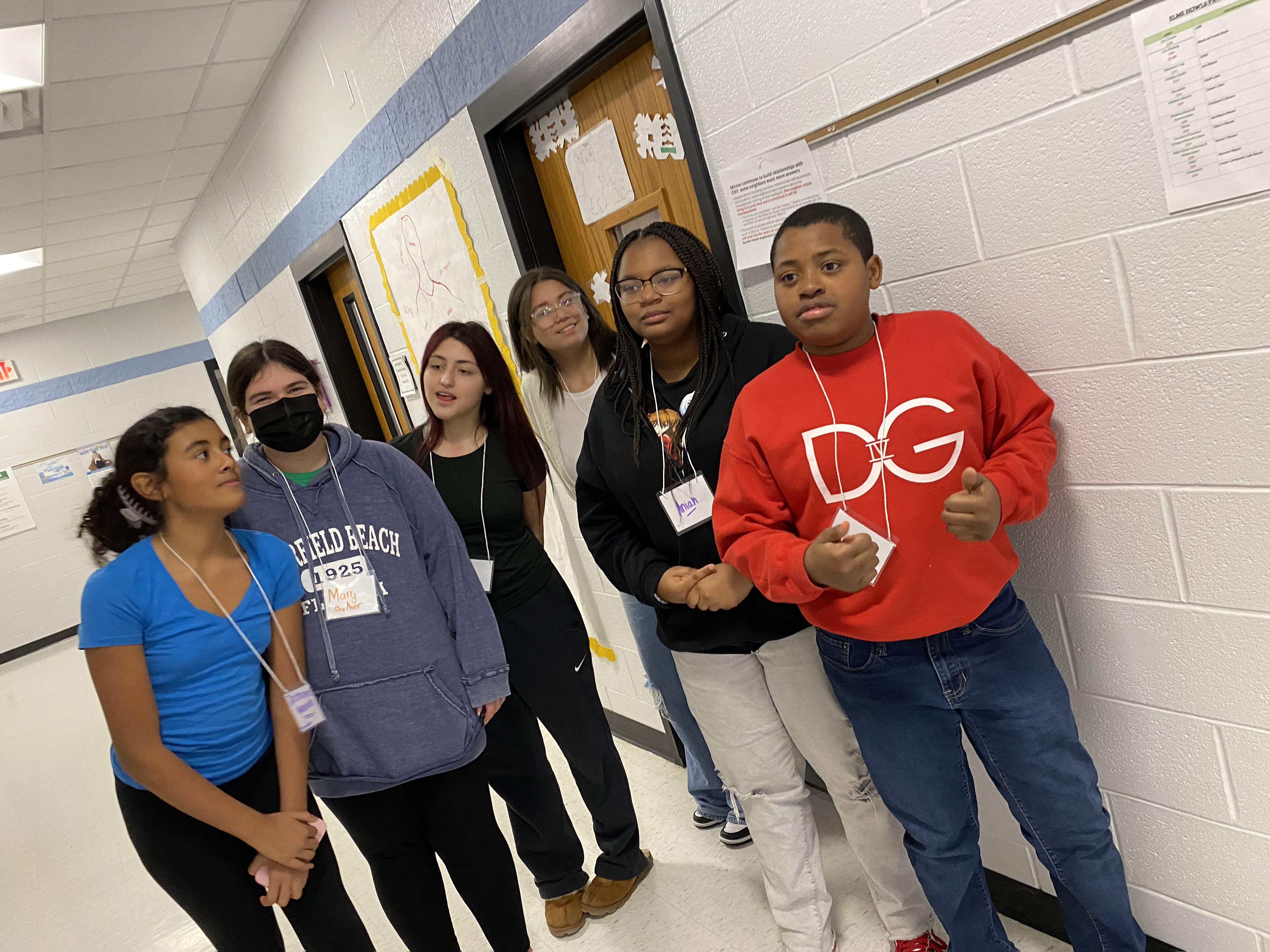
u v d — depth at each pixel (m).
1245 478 1.08
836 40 1.31
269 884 1.24
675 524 1.37
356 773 1.36
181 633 1.18
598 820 1.92
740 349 1.34
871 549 1.03
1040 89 1.11
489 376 1.71
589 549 1.58
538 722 1.83
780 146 1.46
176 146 3.96
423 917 1.50
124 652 1.14
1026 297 1.22
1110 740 1.35
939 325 1.14
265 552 1.28
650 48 1.80
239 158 4.13
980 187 1.22
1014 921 1.60
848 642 1.22
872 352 1.14
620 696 2.78
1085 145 1.09
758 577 1.16
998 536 1.15
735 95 1.50
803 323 1.12
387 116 2.73
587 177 2.14
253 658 1.26
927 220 1.30
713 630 1.40
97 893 2.74
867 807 1.43
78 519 1.23
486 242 2.46
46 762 4.22
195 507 1.17
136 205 4.66
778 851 1.51
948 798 1.27
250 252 4.50
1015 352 1.27
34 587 7.47
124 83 3.10
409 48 2.48
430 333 2.99
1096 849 1.20
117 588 1.15
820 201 1.44
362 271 3.32
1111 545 1.24
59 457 7.54
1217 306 1.04
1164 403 1.12
